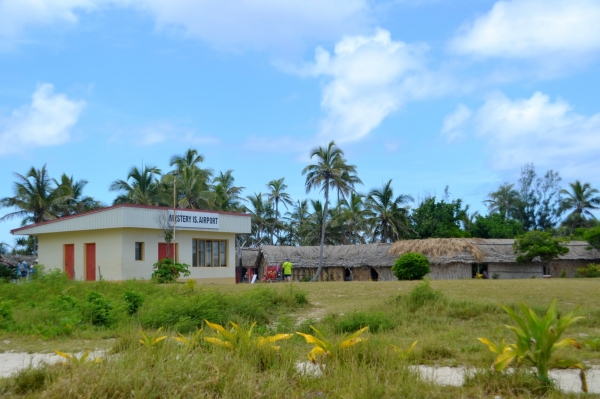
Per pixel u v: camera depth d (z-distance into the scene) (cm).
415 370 698
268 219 6612
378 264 4297
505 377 669
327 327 1252
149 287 2050
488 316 1397
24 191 4906
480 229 5738
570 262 4378
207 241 3456
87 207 5600
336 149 4953
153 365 636
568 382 737
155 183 5322
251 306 1504
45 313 1403
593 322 1305
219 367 629
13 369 852
